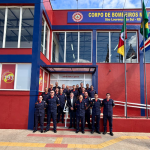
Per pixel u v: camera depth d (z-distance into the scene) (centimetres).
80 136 595
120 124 677
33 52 749
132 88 966
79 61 1038
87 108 667
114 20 1043
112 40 1052
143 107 901
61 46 1064
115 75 987
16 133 623
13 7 812
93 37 1038
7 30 800
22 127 694
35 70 735
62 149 464
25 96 716
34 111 700
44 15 884
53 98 670
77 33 1072
